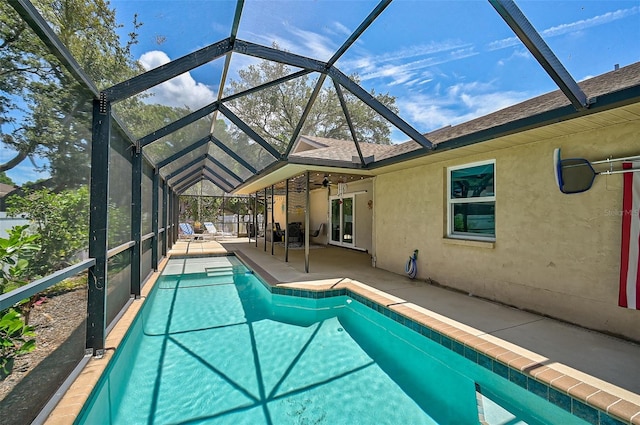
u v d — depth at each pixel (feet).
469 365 11.70
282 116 25.52
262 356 13.93
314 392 11.17
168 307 21.17
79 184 11.25
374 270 26.86
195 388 11.35
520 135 14.20
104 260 11.72
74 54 9.24
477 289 18.39
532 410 9.50
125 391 11.10
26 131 8.72
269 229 55.83
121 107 14.14
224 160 36.58
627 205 11.95
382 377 12.21
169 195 42.70
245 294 24.50
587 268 13.26
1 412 7.52
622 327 12.14
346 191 43.32
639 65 14.34
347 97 24.82
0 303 5.96
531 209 15.53
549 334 12.58
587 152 13.33
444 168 21.01
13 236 8.38
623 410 7.62
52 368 9.38
